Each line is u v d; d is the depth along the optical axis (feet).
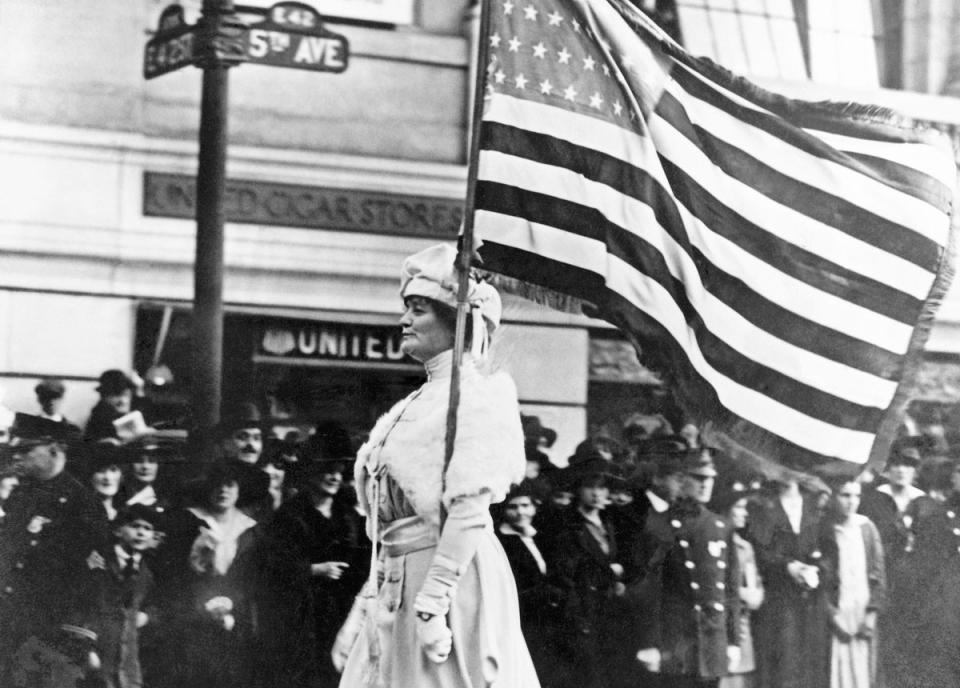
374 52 31.35
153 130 29.55
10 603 26.84
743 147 22.33
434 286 16.70
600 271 21.36
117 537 27.61
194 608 27.78
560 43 21.33
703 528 31.68
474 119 20.31
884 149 22.95
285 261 30.32
